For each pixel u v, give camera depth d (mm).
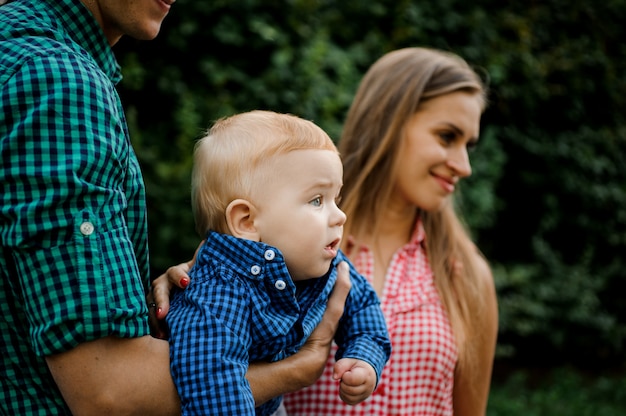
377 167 2270
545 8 5633
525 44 5348
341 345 1680
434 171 2219
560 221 5906
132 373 1228
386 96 2262
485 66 5078
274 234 1457
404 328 2129
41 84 1164
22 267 1156
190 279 1462
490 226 5453
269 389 1414
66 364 1169
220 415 1264
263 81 3984
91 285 1154
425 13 4848
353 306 1683
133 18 1395
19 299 1214
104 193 1197
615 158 6020
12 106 1154
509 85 5340
